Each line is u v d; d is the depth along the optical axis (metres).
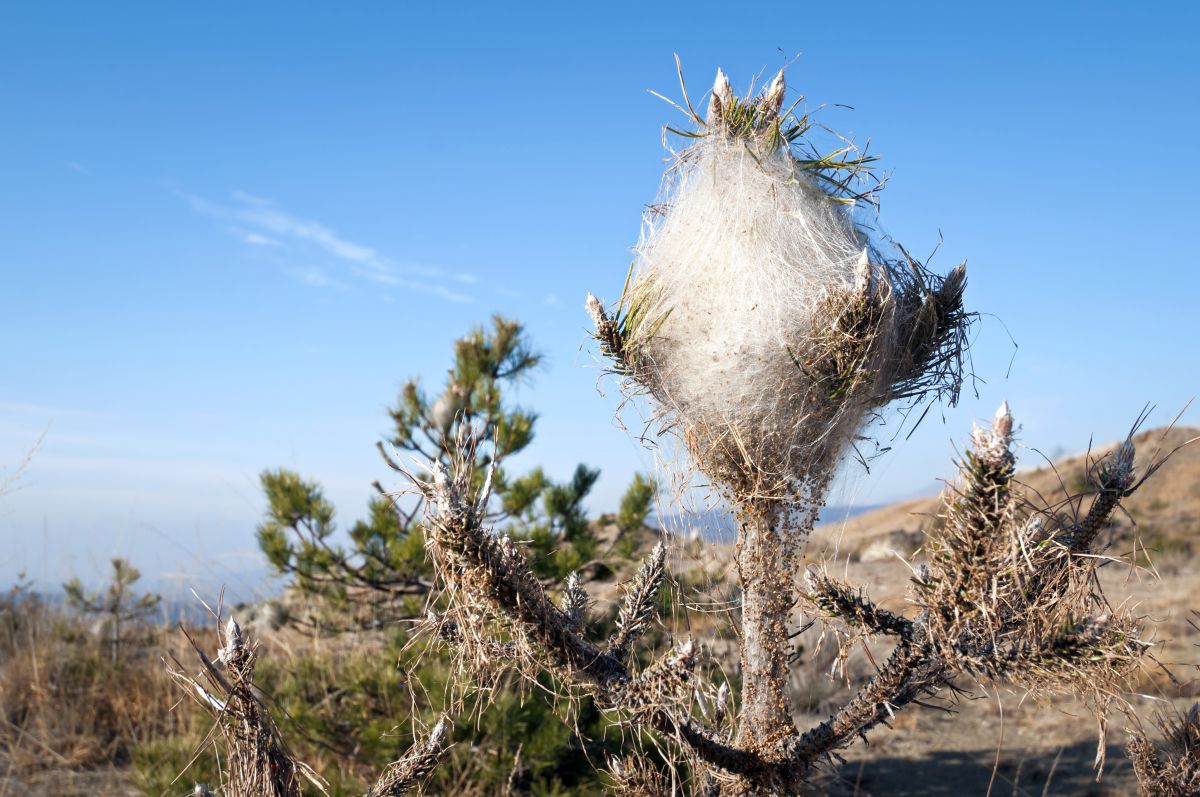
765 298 0.86
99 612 3.98
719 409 0.87
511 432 3.13
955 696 0.82
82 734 3.10
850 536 6.60
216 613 0.84
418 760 0.88
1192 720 0.96
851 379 0.84
